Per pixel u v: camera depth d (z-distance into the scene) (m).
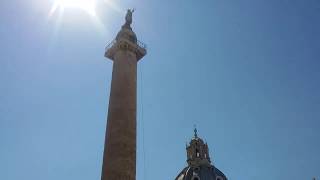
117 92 54.75
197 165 105.25
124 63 57.88
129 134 51.66
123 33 62.16
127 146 50.50
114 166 48.47
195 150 110.06
